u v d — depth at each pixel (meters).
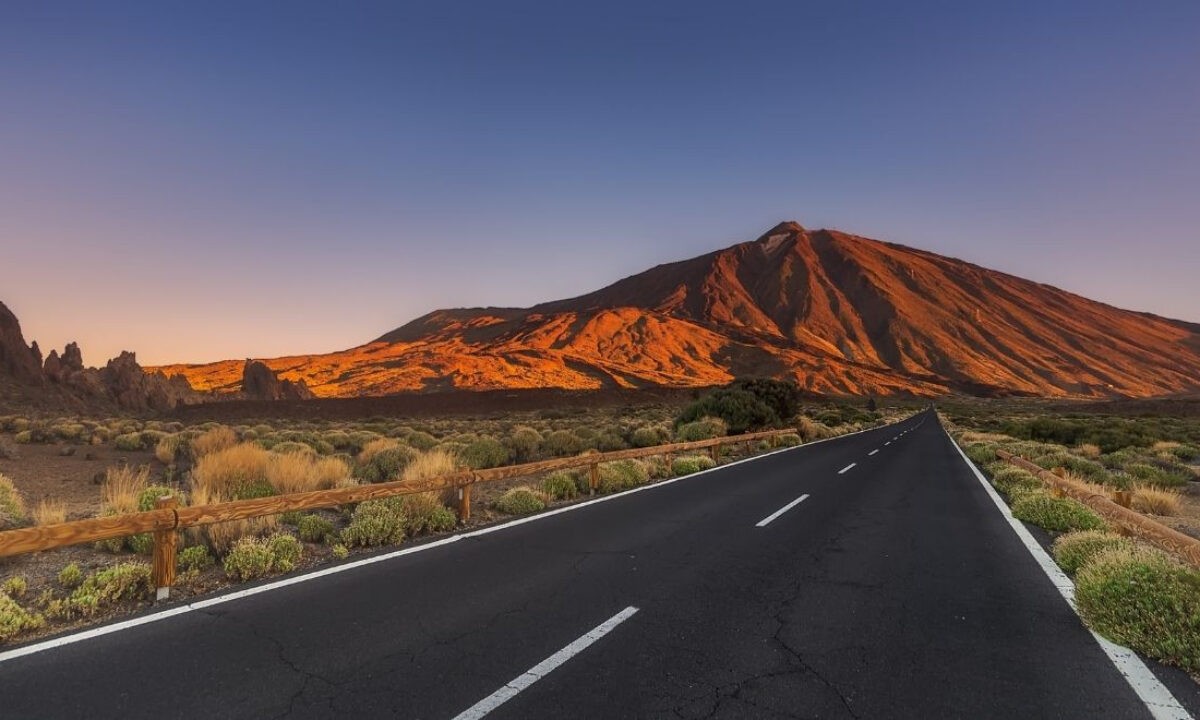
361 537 7.45
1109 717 3.43
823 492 12.62
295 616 4.88
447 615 4.95
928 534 8.59
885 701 3.58
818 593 5.75
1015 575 6.46
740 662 4.11
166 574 5.45
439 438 27.59
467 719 3.29
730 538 8.09
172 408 70.69
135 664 3.94
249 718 3.27
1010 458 16.39
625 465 14.15
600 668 3.97
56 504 9.66
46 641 4.34
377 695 3.55
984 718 3.40
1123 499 7.75
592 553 7.14
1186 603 4.38
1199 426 42.56
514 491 10.47
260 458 11.23
